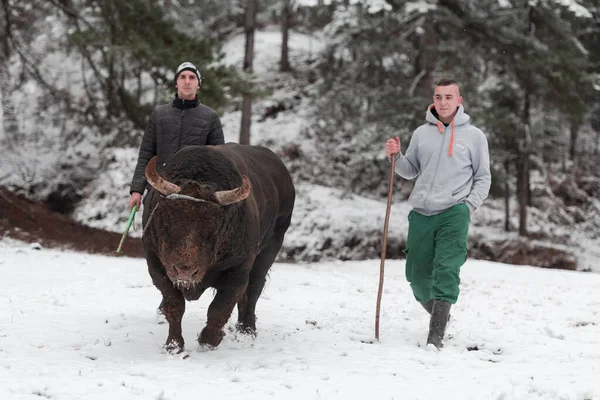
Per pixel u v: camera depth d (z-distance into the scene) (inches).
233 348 234.8
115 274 429.7
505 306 348.8
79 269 446.3
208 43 653.3
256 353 228.4
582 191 1302.9
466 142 252.4
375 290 409.7
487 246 983.6
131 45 626.8
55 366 201.6
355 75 957.8
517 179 1155.9
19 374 189.2
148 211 217.0
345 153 1158.3
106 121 762.2
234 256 217.5
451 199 247.8
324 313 315.3
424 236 253.3
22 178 983.6
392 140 253.8
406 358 223.9
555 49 914.7
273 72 1384.1
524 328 285.3
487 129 949.2
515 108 1087.0
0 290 351.3
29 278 399.2
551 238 1128.8
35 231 663.8
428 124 262.7
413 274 260.7
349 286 426.9
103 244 692.7
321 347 239.9
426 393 182.7
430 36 904.9
